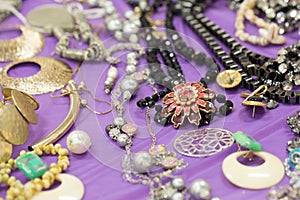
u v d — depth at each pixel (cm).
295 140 40
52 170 39
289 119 42
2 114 40
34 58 51
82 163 40
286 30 52
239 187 37
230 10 57
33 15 57
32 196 37
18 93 42
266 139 41
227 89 46
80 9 58
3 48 52
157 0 59
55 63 50
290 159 38
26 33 54
